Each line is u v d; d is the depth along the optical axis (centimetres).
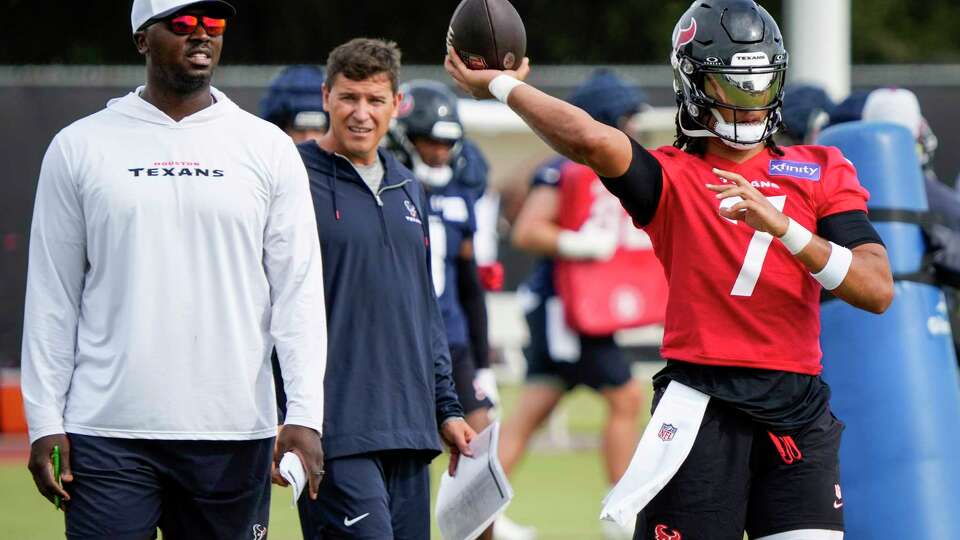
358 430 1942
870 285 1631
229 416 1677
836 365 2245
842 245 1669
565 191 3194
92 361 1658
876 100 2530
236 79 5781
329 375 1955
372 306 1975
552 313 3158
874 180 2266
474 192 2677
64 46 9269
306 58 9781
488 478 1998
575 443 4525
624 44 10194
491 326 5494
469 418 2581
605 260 3156
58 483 1638
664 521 1675
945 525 2192
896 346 2223
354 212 1991
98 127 1669
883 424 2214
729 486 1666
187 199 1656
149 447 1661
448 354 2103
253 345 1695
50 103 4912
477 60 1778
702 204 1670
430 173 2644
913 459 2206
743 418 1672
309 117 2680
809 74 4725
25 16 9231
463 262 2670
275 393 1816
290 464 1655
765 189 1683
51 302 1658
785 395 1666
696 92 1672
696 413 1661
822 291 2264
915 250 2262
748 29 1655
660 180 1673
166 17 1642
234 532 1720
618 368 3123
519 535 3006
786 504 1672
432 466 3884
